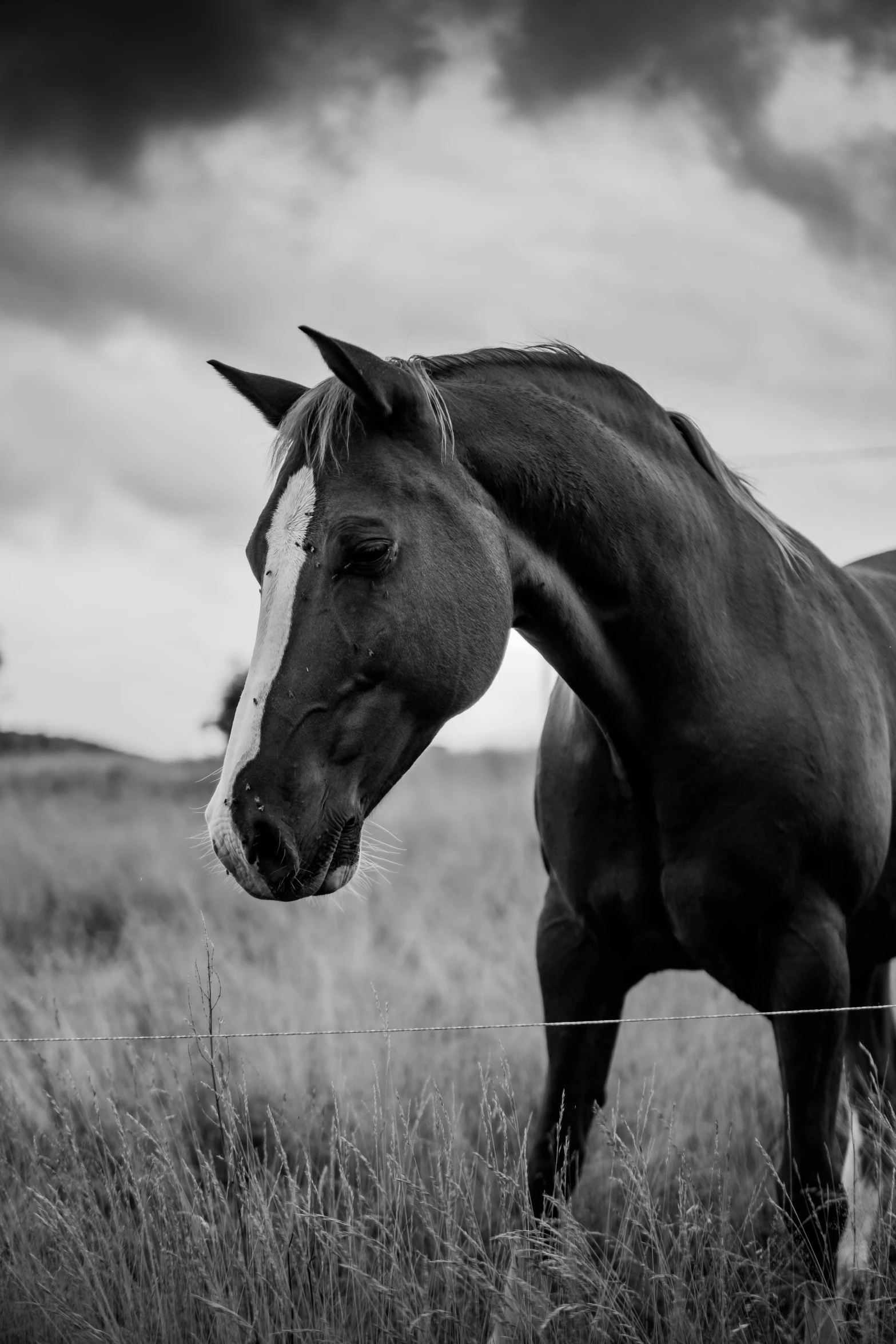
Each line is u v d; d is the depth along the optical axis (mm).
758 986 2881
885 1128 3059
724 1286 2430
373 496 2398
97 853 8375
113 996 5234
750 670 2828
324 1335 2396
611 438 2809
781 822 2758
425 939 6012
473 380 2742
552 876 3180
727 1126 3588
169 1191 2904
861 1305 2562
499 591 2533
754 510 3105
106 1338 2436
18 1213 2936
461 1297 2607
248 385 2832
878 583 3691
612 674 2758
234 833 2188
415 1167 3078
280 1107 3865
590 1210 3400
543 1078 4328
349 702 2334
